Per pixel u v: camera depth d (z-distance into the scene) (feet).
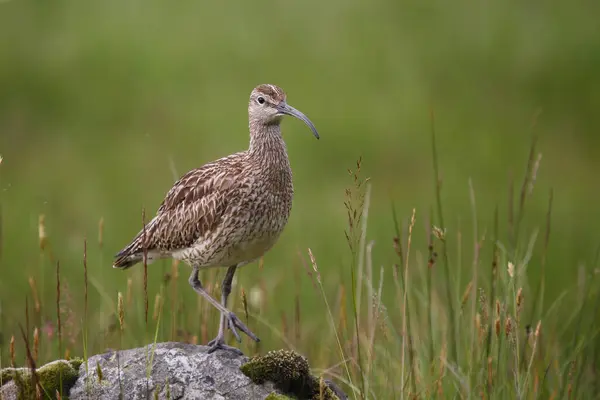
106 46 76.18
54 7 84.64
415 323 30.76
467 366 28.58
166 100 67.56
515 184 56.44
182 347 24.97
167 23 80.28
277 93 28.25
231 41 76.23
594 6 83.97
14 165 60.13
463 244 44.98
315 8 82.64
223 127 62.75
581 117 67.36
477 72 73.26
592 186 57.00
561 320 37.91
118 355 24.54
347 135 62.23
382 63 73.56
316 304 39.42
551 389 30.22
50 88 70.33
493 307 28.04
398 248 27.55
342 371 29.89
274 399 23.38
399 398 27.71
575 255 46.03
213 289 30.22
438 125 64.59
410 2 84.64
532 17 82.79
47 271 43.65
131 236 48.16
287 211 28.37
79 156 60.85
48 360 29.35
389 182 56.59
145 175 56.90
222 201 27.30
